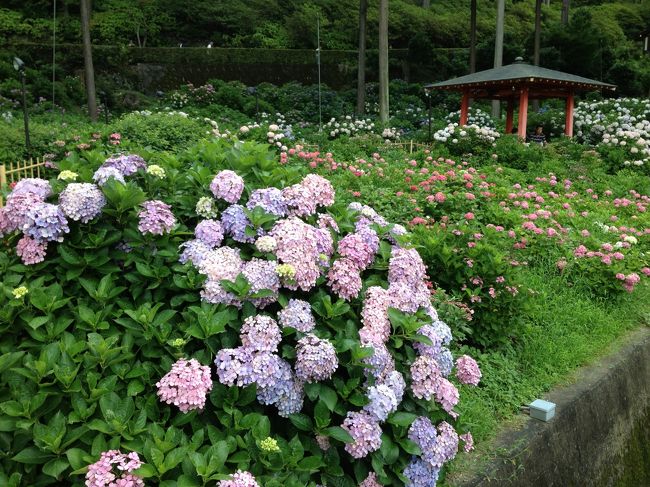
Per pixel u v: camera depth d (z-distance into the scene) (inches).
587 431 152.9
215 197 104.6
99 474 68.4
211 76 954.1
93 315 85.6
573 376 165.8
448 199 276.8
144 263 92.8
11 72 723.4
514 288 170.6
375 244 109.7
